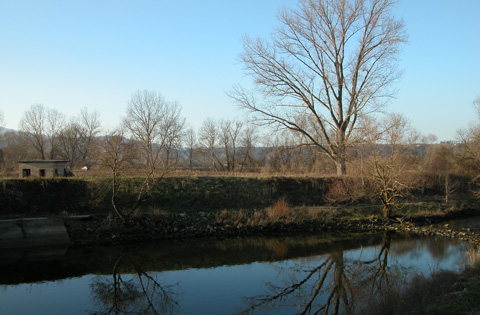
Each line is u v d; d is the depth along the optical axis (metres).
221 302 11.76
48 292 12.64
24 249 17.36
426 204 28.66
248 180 27.52
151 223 20.36
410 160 33.72
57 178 21.70
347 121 31.84
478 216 28.02
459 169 38.19
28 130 55.19
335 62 31.45
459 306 8.45
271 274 14.61
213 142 60.56
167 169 20.73
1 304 11.54
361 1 29.80
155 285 13.35
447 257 16.59
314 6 30.58
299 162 48.06
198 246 18.80
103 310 11.14
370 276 14.29
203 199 24.66
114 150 19.19
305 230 22.78
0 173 31.81
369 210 26.12
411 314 8.67
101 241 18.62
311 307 11.38
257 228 22.08
